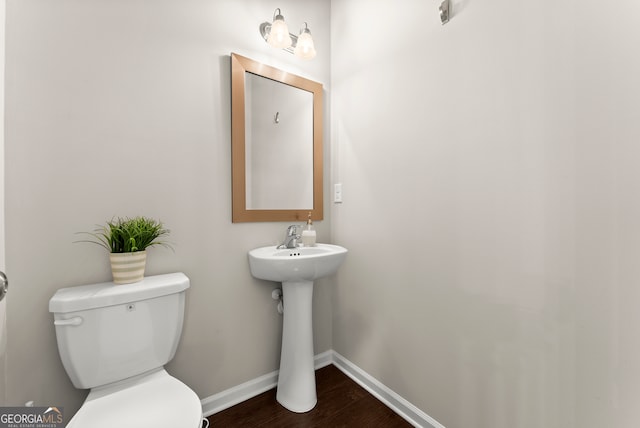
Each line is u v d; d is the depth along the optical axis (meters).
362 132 1.61
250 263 1.43
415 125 1.32
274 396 1.53
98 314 0.95
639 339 0.75
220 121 1.40
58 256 1.03
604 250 0.80
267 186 1.55
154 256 1.22
